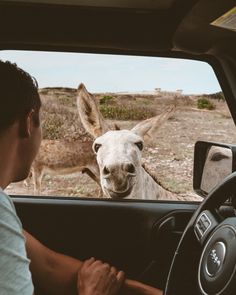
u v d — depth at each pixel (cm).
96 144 280
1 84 109
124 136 281
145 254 254
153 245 252
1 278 97
